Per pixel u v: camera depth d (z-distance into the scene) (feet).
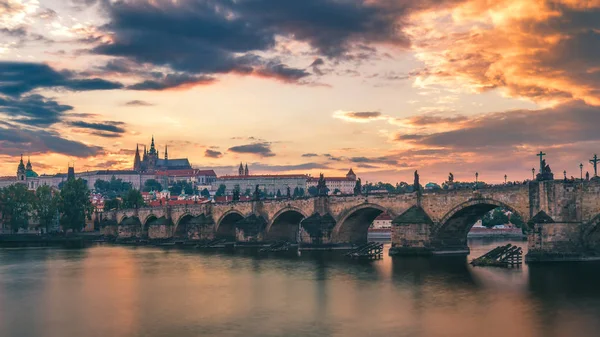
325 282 372.79
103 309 299.38
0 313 292.61
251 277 404.36
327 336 239.71
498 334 239.09
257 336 241.35
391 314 276.21
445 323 257.34
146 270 458.50
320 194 599.16
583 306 284.00
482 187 447.01
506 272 384.27
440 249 493.77
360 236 597.52
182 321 269.64
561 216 400.06
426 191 493.36
